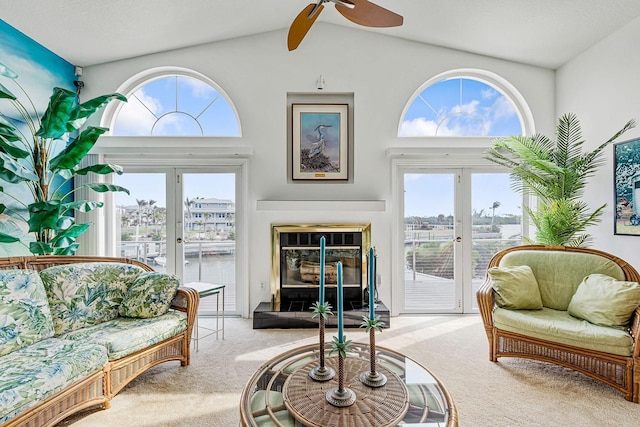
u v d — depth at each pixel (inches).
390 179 145.6
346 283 145.7
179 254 146.7
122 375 79.1
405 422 46.7
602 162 121.3
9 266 86.8
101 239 142.4
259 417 48.3
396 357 68.6
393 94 146.0
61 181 134.0
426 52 146.2
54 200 113.3
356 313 128.6
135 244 146.6
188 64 143.4
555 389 83.5
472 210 148.5
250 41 144.6
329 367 62.3
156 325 88.5
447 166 147.3
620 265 96.0
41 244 104.9
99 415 73.4
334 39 145.6
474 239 148.9
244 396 53.2
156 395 81.5
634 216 108.5
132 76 142.9
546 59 139.5
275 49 145.0
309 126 148.2
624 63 112.7
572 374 91.2
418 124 150.8
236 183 147.4
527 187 135.3
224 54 144.1
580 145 131.2
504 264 112.2
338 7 72.9
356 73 145.7
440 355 104.0
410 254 148.7
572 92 136.3
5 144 95.6
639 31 107.3
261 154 144.8
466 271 148.4
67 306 85.9
